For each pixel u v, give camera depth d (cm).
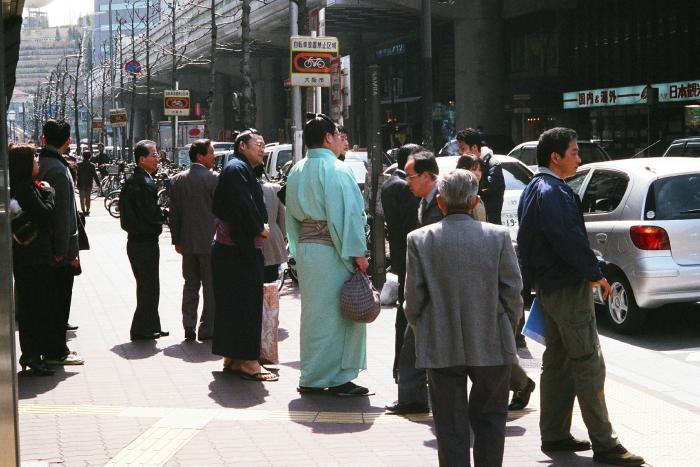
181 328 1125
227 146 3634
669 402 778
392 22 5422
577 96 4731
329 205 785
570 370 638
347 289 784
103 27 16950
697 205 1077
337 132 808
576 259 602
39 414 738
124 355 970
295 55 1595
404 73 6153
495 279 537
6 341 444
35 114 12531
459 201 545
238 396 800
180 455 629
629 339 1080
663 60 4172
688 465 607
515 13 4909
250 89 2898
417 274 541
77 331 1111
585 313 615
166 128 5653
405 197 773
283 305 1299
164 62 8162
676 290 1051
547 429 642
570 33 4784
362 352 813
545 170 632
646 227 1060
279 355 975
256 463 611
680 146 2180
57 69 10362
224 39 6378
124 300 1348
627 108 4453
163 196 2988
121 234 2503
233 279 858
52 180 876
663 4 4153
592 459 624
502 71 5059
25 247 862
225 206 848
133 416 732
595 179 1166
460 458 537
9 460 443
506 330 539
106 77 8975
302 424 710
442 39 5703
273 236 1152
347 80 1683
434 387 546
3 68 445
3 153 445
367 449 644
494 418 546
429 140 2536
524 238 627
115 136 8088
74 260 909
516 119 5100
